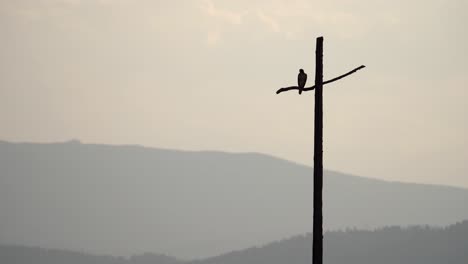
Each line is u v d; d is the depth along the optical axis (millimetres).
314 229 67062
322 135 67875
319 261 66562
